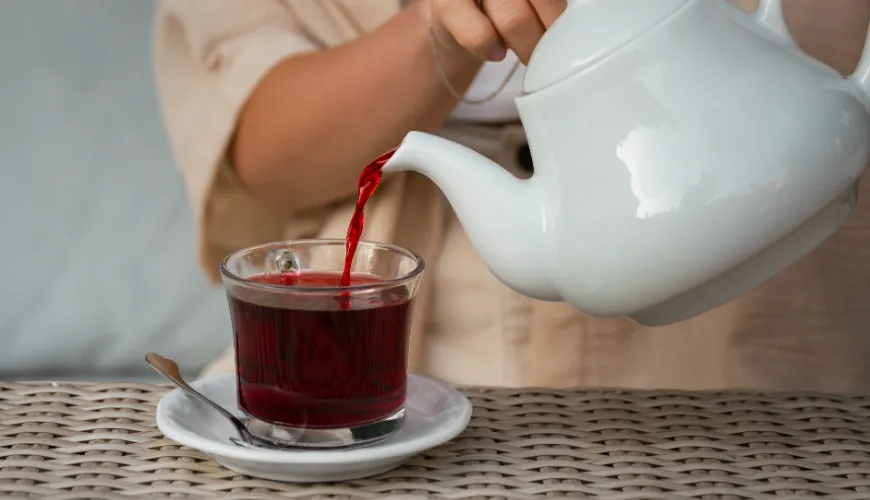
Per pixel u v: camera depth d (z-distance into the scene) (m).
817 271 0.94
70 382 0.64
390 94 0.86
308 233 1.02
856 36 0.93
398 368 0.54
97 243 1.28
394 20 0.88
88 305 1.28
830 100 0.48
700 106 0.46
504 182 0.52
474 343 0.94
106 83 1.26
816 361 0.95
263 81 0.95
